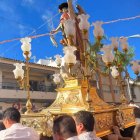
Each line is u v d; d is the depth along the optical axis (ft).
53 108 15.47
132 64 20.77
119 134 15.33
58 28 19.75
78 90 15.46
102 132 14.23
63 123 9.22
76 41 18.54
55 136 9.31
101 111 14.28
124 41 20.26
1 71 79.66
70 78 16.15
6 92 79.36
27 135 12.09
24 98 82.58
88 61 16.28
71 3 19.69
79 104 14.79
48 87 92.32
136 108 18.93
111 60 16.52
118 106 17.87
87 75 15.25
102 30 16.57
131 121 18.29
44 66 86.22
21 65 18.30
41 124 14.48
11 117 12.41
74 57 15.38
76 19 19.43
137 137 8.54
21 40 18.08
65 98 15.76
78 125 10.46
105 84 96.02
